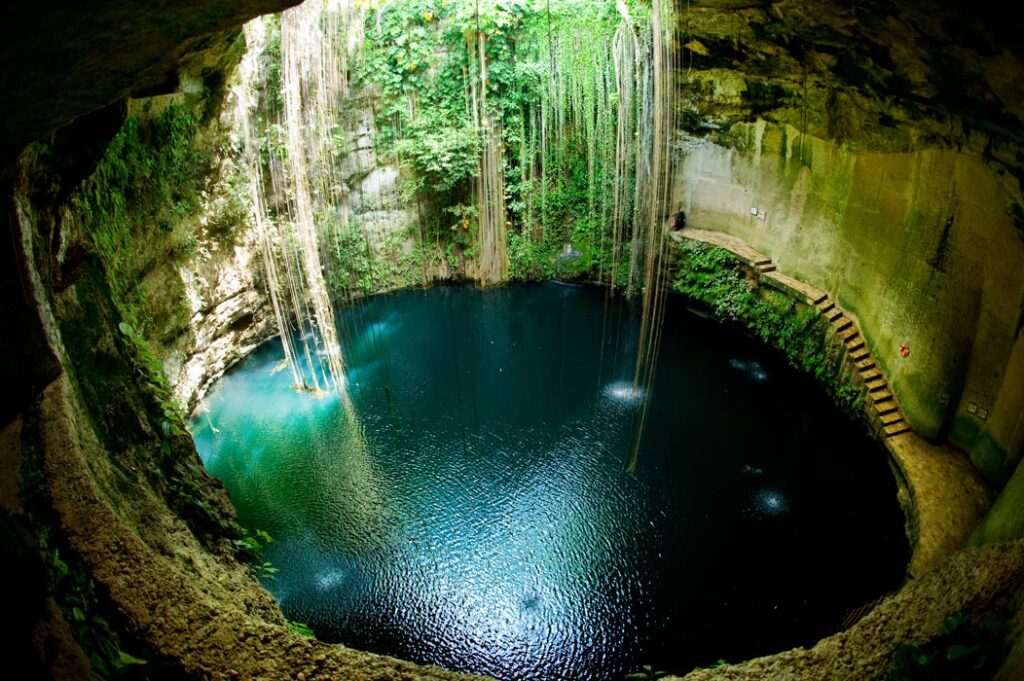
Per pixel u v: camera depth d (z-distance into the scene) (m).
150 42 2.91
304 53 13.75
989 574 4.16
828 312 12.45
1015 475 6.81
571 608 8.51
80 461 4.26
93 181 8.04
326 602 8.65
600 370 13.98
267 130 13.42
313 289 13.49
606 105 15.73
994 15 4.99
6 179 4.45
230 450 11.41
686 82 13.51
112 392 5.98
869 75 8.27
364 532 9.76
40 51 2.47
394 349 15.05
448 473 10.97
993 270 8.55
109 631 3.49
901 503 9.47
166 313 10.95
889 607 4.32
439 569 9.12
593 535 9.67
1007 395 8.52
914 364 10.20
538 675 7.71
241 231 13.16
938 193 9.39
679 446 11.43
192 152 11.24
